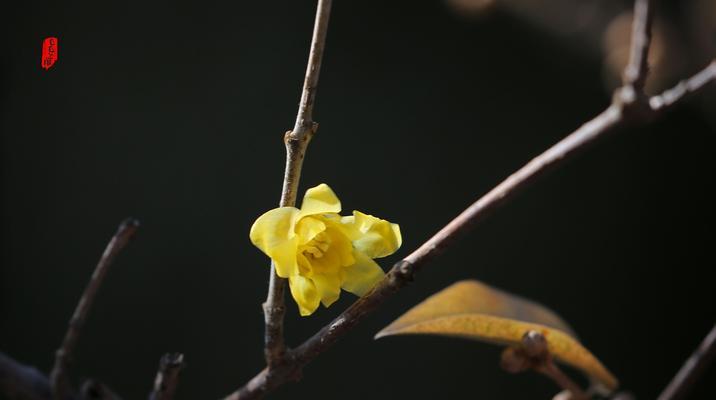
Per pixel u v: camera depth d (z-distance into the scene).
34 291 1.44
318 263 0.46
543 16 1.07
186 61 1.49
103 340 1.44
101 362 1.43
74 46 1.43
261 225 0.45
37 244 1.44
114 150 1.46
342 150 1.52
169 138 1.48
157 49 1.48
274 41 1.52
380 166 1.53
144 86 1.48
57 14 1.42
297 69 1.52
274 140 1.50
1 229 1.44
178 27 1.49
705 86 0.47
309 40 1.54
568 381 0.50
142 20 1.47
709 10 0.91
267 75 1.51
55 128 1.44
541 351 0.50
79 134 1.45
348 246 0.46
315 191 0.46
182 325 1.46
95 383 0.49
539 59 1.55
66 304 1.44
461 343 1.53
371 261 0.46
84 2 1.43
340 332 0.46
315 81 0.45
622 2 1.02
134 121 1.47
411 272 0.46
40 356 1.43
